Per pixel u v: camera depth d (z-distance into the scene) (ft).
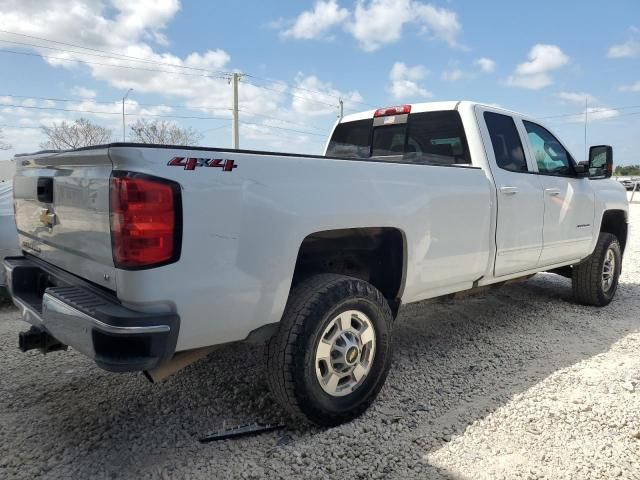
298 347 8.91
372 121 16.70
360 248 10.90
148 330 7.32
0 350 13.69
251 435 9.45
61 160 8.99
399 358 13.50
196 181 7.64
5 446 9.02
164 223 7.34
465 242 12.40
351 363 9.74
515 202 13.91
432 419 10.17
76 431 9.57
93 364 12.83
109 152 7.36
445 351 14.05
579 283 18.53
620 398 11.00
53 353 13.53
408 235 10.85
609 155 16.52
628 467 8.54
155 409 10.46
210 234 7.79
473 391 11.46
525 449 9.07
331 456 8.82
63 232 9.23
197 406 10.59
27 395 11.05
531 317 17.43
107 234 7.72
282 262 8.64
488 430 9.73
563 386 11.68
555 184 15.74
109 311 7.44
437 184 11.57
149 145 7.39
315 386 9.23
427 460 8.74
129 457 8.74
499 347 14.38
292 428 9.67
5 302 17.67
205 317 7.92
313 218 9.03
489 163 13.51
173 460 8.64
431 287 11.98
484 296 20.16
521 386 11.72
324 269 10.98
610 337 15.29
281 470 8.40
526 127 15.57
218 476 8.22
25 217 11.28
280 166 8.64
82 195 8.39
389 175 10.50
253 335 8.70
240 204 8.09
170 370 8.45
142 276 7.31
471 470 8.45
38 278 10.71
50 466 8.46
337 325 9.63
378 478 8.25
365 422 9.98
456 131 14.12
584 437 9.47
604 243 18.45
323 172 9.27
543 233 15.19
